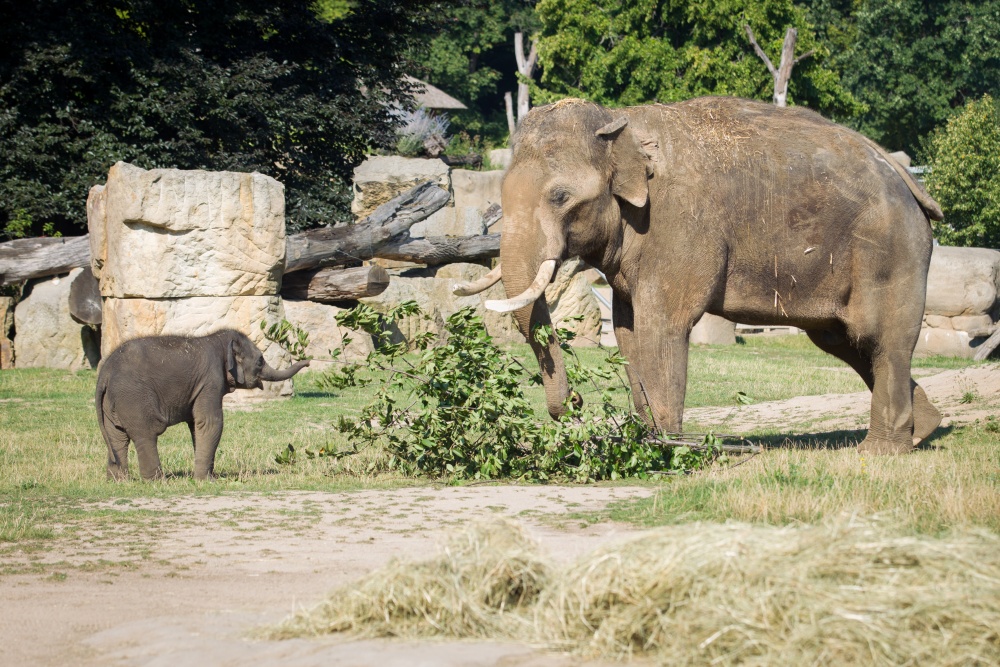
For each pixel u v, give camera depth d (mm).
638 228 13492
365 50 39688
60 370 25609
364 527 10133
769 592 5426
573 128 13133
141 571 8438
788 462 12547
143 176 21031
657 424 13641
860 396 20516
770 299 13867
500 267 13070
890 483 10938
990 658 5031
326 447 14148
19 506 11125
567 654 5672
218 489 12367
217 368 13445
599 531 9672
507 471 13734
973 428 15945
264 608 7141
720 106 13969
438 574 6312
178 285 21391
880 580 5566
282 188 22328
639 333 13648
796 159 13719
